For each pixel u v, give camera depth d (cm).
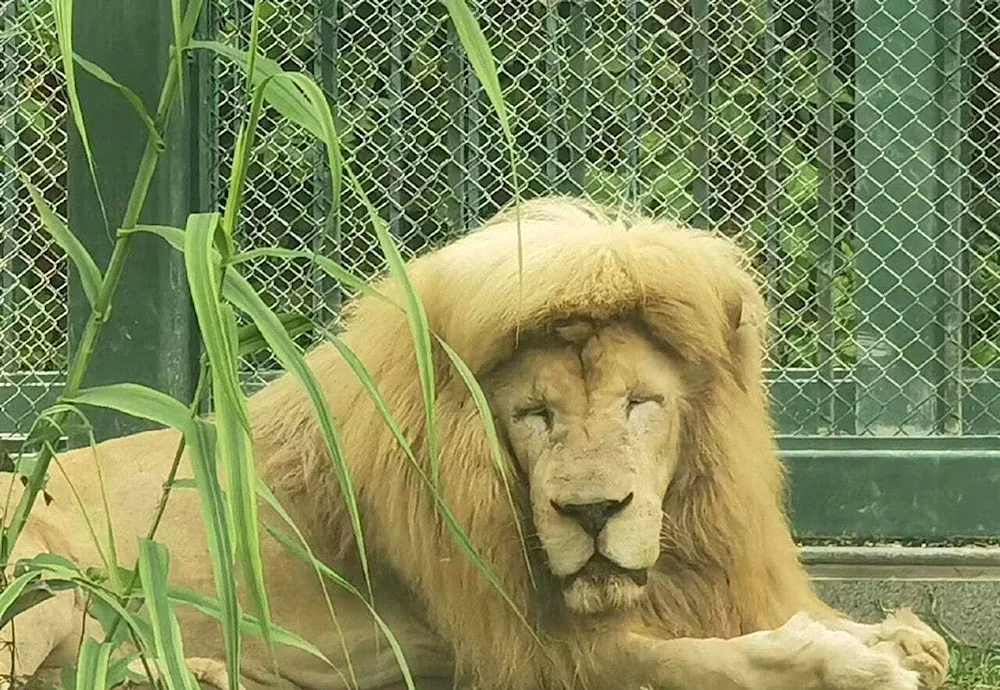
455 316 376
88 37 516
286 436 420
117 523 422
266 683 418
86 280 270
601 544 353
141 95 514
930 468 517
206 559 421
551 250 368
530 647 386
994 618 504
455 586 387
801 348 546
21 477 290
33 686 349
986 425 533
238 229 545
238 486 229
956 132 526
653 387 366
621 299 362
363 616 418
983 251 549
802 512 521
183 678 232
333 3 539
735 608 396
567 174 543
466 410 377
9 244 566
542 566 382
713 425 381
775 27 553
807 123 552
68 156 521
